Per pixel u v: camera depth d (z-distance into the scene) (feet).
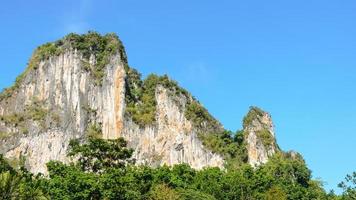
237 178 407.23
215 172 421.59
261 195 393.50
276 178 483.51
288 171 565.12
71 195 281.13
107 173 310.86
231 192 392.06
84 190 282.77
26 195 240.32
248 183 409.69
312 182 566.77
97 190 285.02
